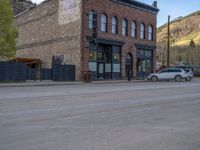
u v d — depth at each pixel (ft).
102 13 151.02
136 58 169.99
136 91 78.48
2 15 132.46
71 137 27.58
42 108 45.75
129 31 165.27
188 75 154.51
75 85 112.06
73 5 147.02
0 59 148.87
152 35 180.86
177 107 48.26
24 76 129.80
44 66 164.66
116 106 48.78
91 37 146.00
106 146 24.67
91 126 32.63
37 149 23.72
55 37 157.28
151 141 26.48
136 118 37.91
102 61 152.35
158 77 153.48
